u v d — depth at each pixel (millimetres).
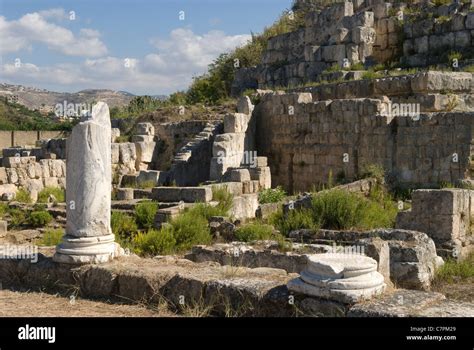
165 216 16578
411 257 10914
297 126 26094
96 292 9367
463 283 11336
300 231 14023
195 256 12594
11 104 86062
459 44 28672
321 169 24922
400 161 21375
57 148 30594
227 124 27016
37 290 9797
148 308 8656
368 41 31656
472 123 19484
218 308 8172
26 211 19406
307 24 35188
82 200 9797
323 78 30406
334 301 7270
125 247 14062
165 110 33844
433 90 22719
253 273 9047
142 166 29219
